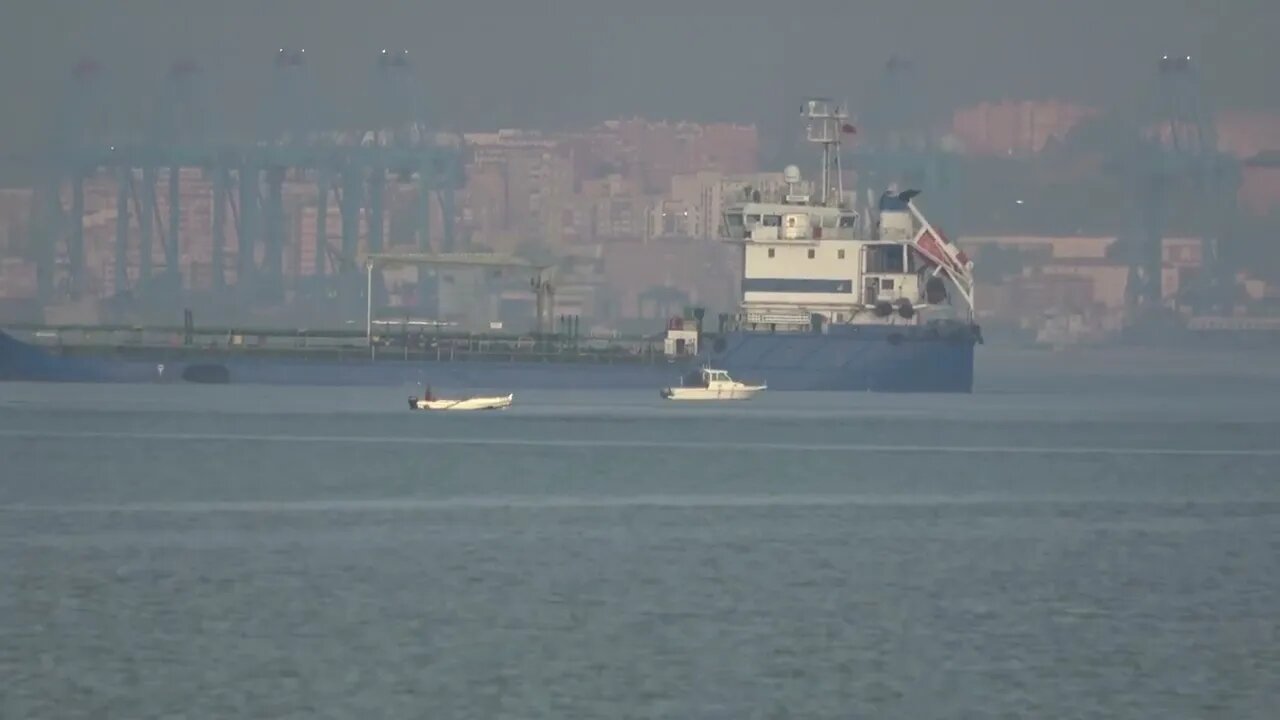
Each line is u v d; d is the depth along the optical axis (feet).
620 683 569.23
